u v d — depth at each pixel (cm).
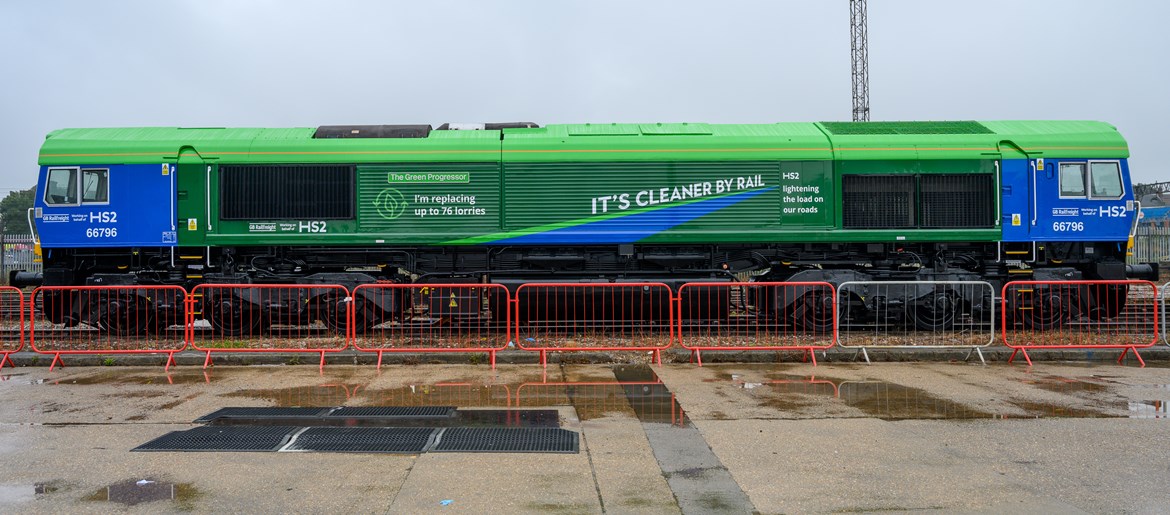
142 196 1127
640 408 670
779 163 1155
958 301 1149
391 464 501
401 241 1142
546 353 926
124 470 487
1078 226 1155
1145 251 2739
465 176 1147
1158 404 679
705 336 1092
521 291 1155
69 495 439
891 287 1152
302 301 1135
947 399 702
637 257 1170
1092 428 591
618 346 984
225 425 611
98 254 1149
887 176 1157
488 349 916
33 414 648
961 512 414
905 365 902
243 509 418
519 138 1159
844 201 1155
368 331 1155
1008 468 490
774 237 1149
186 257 1148
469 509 420
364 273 1145
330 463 503
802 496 440
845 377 820
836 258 1191
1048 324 1163
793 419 626
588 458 515
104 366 902
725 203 1152
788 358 931
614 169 1151
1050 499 433
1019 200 1155
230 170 1136
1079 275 1163
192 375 845
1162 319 965
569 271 1172
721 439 563
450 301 1066
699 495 442
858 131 1188
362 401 705
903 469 489
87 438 566
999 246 1166
